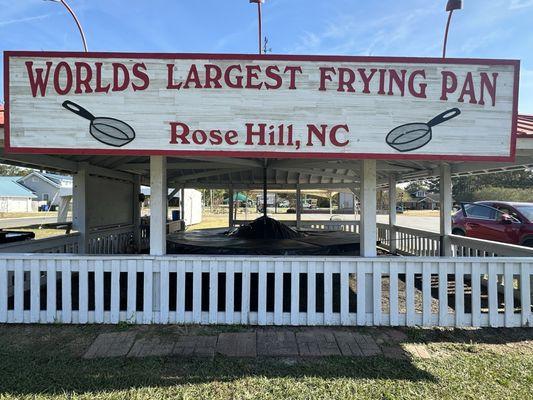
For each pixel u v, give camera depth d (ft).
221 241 21.29
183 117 13.50
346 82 13.56
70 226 24.20
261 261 14.11
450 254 25.02
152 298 14.32
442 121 13.61
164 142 13.51
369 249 14.83
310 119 13.56
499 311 16.26
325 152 13.55
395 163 24.40
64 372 10.46
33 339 12.71
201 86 13.51
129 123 13.48
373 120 13.57
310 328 13.89
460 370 10.75
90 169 25.31
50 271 14.12
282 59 13.51
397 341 12.79
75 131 13.46
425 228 64.54
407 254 31.17
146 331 13.46
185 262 14.19
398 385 9.90
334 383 10.00
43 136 13.43
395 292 14.14
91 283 21.02
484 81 13.65
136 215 33.19
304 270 14.19
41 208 155.94
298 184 40.09
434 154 13.62
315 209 143.13
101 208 27.25
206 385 9.86
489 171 23.81
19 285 14.14
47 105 13.44
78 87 13.46
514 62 13.64
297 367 10.89
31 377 10.16
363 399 9.24
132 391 9.52
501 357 11.64
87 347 12.08
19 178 191.83
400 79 13.58
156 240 14.44
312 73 13.56
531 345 12.58
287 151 13.57
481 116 13.65
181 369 10.70
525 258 14.16
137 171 31.27
